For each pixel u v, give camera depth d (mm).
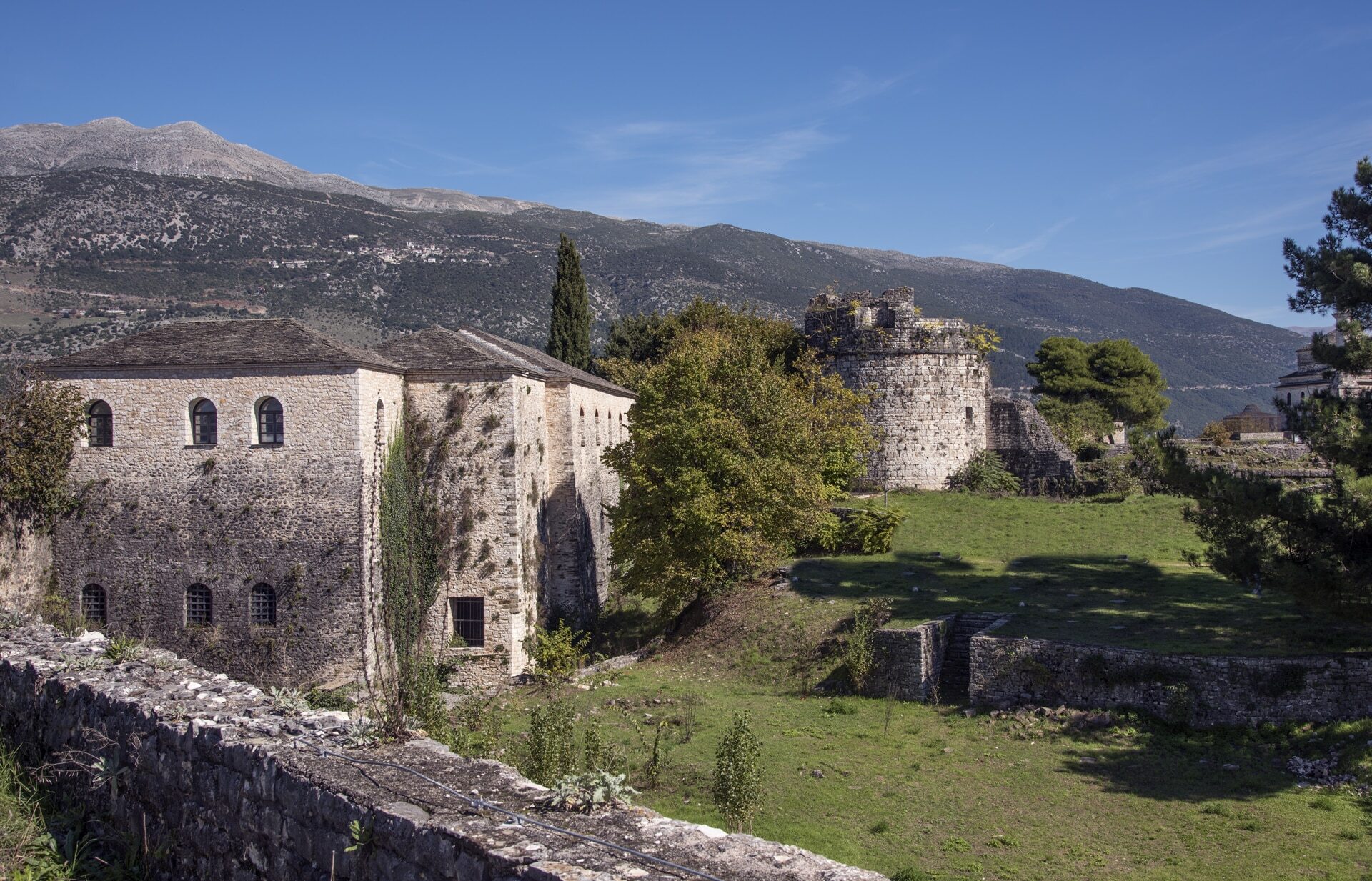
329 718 11977
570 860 7871
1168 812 21406
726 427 38812
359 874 9133
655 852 8125
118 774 12703
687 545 38344
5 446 33594
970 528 48469
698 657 36438
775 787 23359
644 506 39438
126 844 12188
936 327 58062
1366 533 23891
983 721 27828
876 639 31031
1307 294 28641
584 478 45375
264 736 11273
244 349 34812
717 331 74000
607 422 52781
